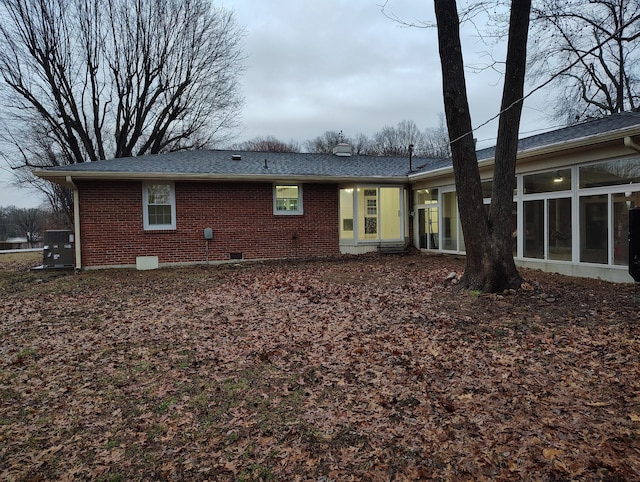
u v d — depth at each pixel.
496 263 7.61
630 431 3.05
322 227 15.05
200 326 6.15
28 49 20.88
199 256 13.59
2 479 2.73
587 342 4.92
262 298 7.97
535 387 3.85
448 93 7.73
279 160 16.55
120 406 3.76
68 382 4.29
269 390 4.01
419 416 3.42
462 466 2.74
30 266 15.49
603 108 21.45
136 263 12.88
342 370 4.43
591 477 2.55
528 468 2.68
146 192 13.07
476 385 3.95
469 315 6.29
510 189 7.66
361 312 6.73
